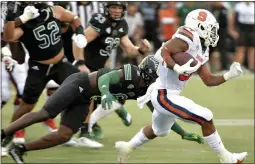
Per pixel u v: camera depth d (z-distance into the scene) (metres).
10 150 16.86
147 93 16.05
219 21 36.75
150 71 16.23
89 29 20.56
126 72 16.28
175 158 19.12
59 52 19.58
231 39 38.44
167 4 37.31
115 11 20.38
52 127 20.98
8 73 20.27
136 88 16.45
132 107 28.56
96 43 20.84
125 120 21.00
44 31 19.12
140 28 37.06
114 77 16.25
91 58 21.02
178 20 37.00
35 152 19.66
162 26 37.41
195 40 15.42
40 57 19.38
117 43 20.95
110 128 23.72
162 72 15.86
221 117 26.53
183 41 15.36
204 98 31.28
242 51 37.84
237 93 32.66
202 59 15.66
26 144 16.84
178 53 15.46
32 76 19.58
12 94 29.64
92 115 20.36
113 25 20.66
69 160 18.61
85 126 20.44
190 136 16.70
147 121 25.23
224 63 37.97
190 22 15.55
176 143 21.36
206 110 15.70
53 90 21.05
